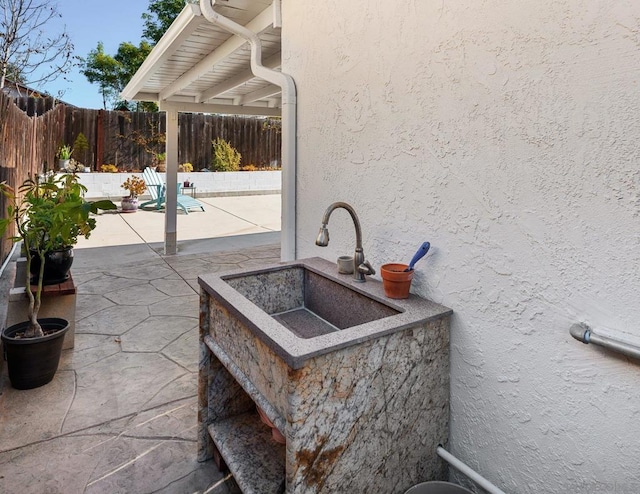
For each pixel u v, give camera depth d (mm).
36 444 2203
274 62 4340
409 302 1729
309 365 1303
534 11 1290
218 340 1915
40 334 2787
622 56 1099
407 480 1607
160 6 19625
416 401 1588
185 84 5414
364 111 2031
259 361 1543
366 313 1888
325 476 1390
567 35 1212
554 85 1254
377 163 1979
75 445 2203
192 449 2186
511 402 1453
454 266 1629
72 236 3199
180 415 2486
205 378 2031
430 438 1651
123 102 20578
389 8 1835
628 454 1157
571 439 1289
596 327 1198
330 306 2121
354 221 1953
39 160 7191
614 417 1183
